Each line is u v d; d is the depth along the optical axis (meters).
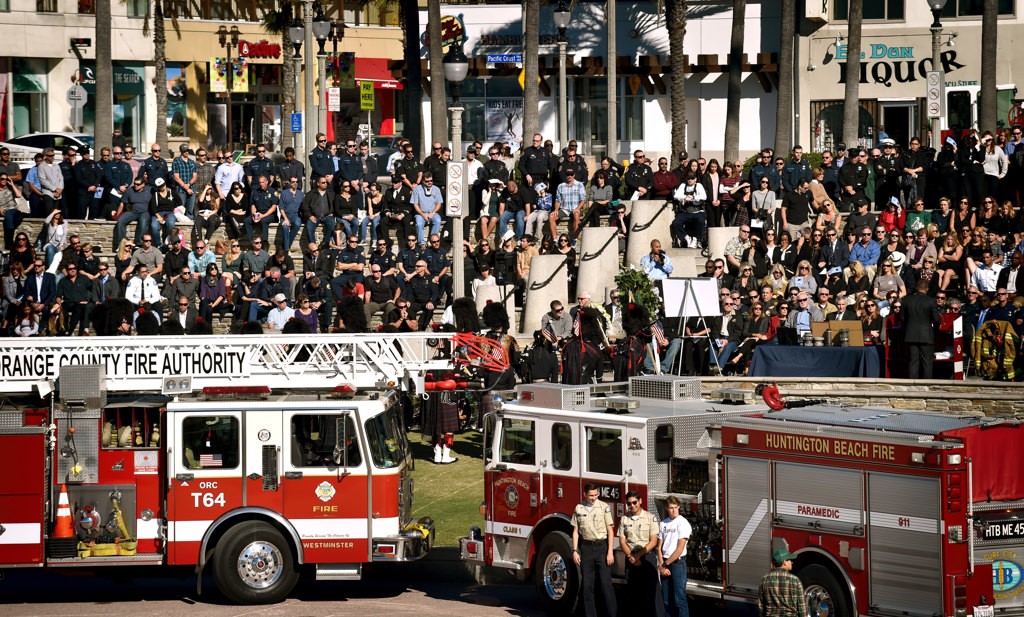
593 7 112.19
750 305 57.19
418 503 47.28
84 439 39.19
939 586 30.27
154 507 39.22
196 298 62.31
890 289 58.78
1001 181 69.69
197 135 130.75
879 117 108.00
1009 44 105.19
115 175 70.50
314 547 38.81
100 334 56.66
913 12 106.75
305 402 38.97
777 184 70.44
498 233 68.88
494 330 53.25
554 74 111.69
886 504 31.17
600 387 40.22
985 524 31.11
